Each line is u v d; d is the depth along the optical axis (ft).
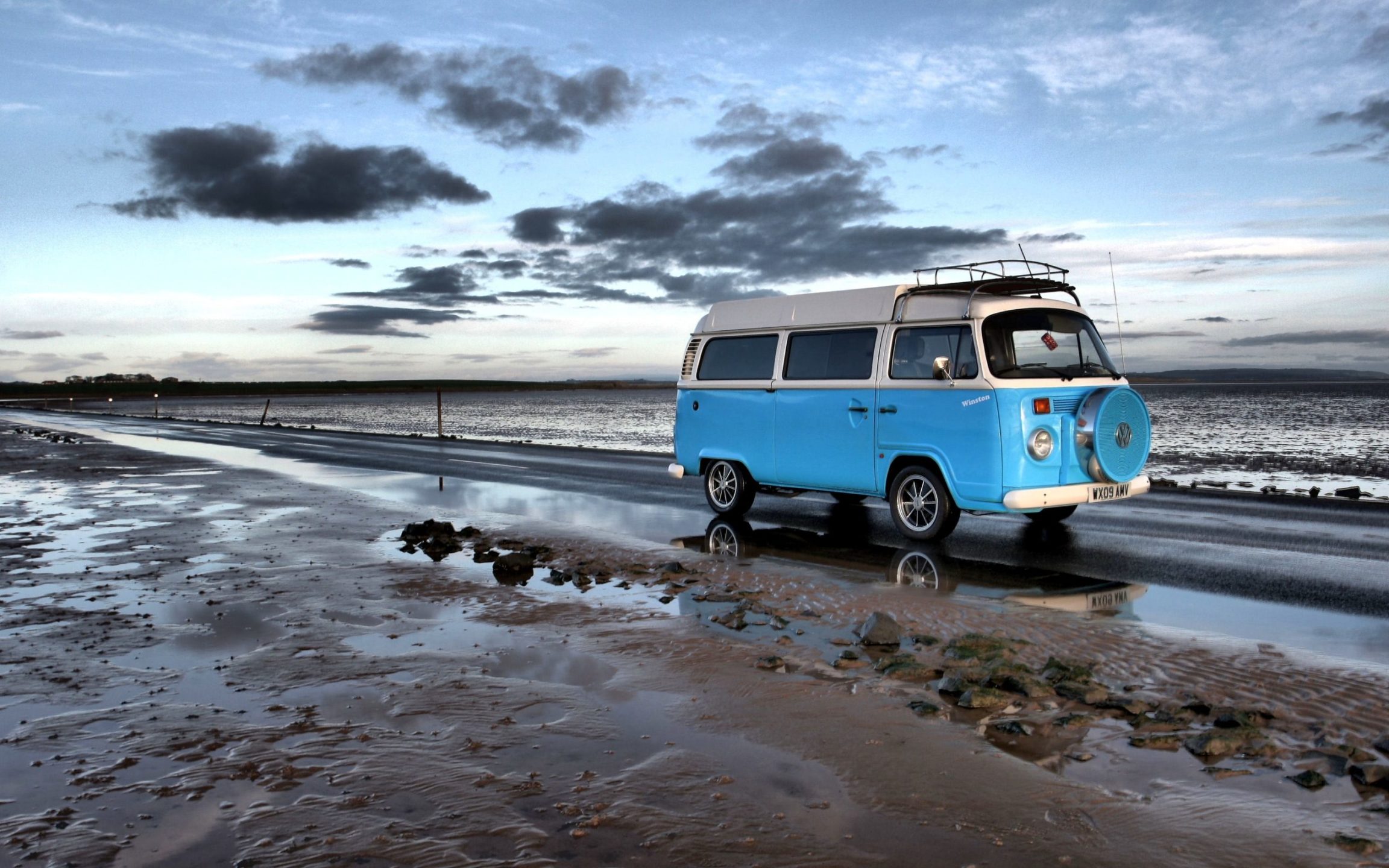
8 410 241.96
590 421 211.00
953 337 31.30
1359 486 54.24
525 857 10.71
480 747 14.16
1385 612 22.67
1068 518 39.32
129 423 151.02
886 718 15.34
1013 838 11.10
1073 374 31.42
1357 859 10.52
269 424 144.87
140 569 28.71
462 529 35.83
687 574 27.76
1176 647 19.19
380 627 21.72
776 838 11.14
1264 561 29.50
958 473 30.94
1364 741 14.01
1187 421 161.68
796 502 46.50
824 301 36.09
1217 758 13.55
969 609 22.91
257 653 19.48
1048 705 15.90
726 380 39.63
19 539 34.35
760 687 17.06
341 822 11.68
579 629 21.47
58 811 12.09
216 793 12.60
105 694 16.92
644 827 11.44
